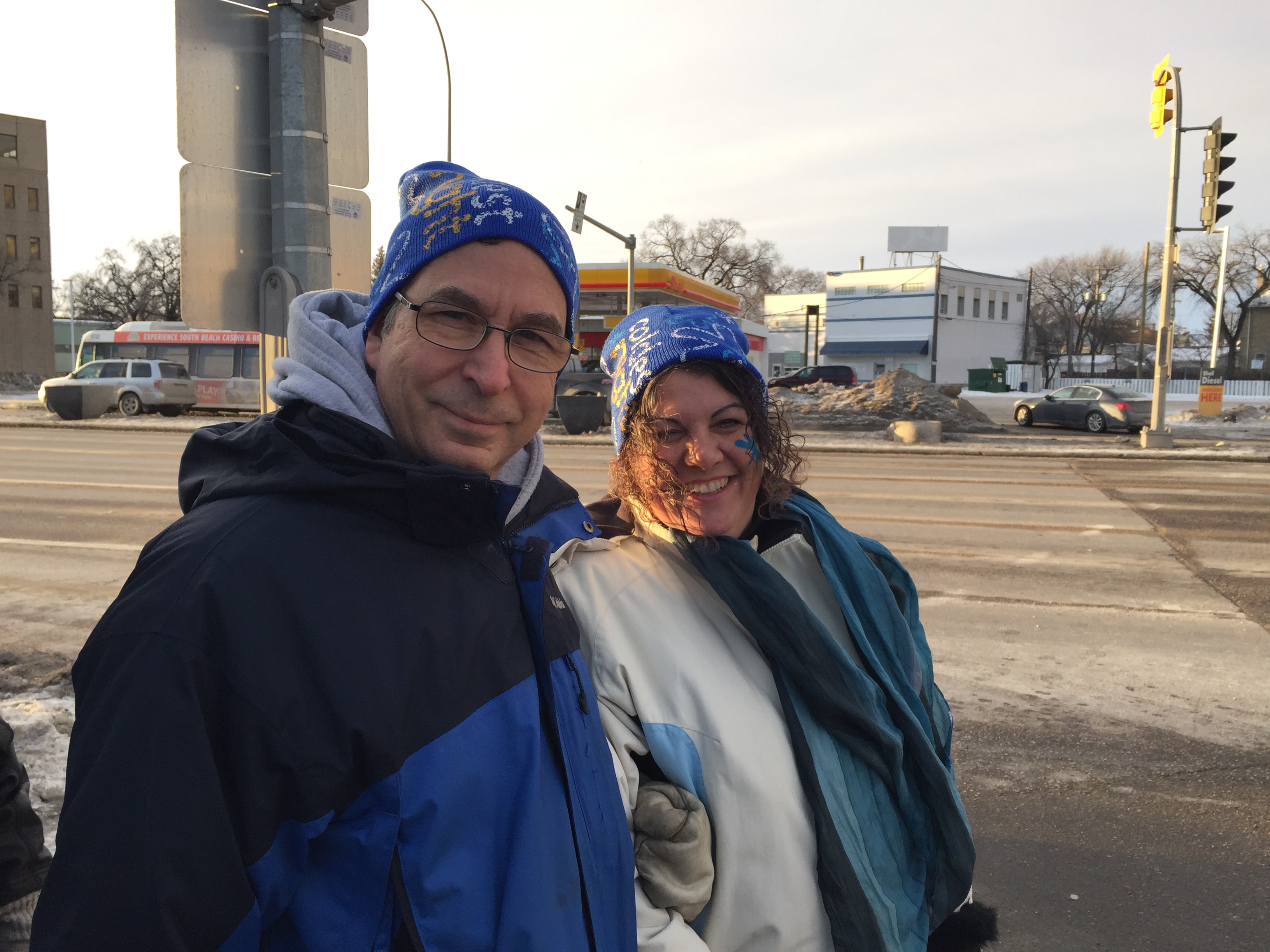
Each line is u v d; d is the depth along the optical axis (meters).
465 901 0.94
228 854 0.84
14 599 5.80
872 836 1.32
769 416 1.48
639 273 34.38
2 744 1.63
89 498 10.01
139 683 0.85
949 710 1.66
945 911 1.41
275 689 0.89
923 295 58.03
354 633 0.94
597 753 1.15
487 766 1.00
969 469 13.98
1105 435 21.64
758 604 1.33
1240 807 3.26
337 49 3.13
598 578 1.37
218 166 2.90
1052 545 7.83
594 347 37.41
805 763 1.30
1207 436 21.06
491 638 1.06
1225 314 58.19
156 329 26.81
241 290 2.97
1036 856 2.95
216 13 2.88
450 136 16.06
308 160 2.94
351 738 0.91
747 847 1.25
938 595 6.15
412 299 1.14
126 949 0.79
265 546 0.95
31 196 57.53
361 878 0.92
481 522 1.07
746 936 1.24
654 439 1.39
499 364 1.12
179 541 0.96
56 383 24.00
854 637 1.43
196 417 25.53
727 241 70.25
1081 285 70.94
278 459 1.02
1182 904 2.67
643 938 1.16
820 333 66.94
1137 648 5.05
